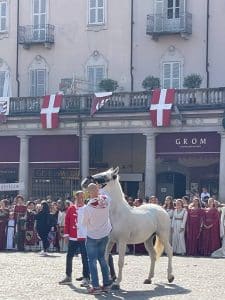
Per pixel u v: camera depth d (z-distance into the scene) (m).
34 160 46.56
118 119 44.00
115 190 18.80
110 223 18.42
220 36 46.38
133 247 29.52
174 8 47.22
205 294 17.61
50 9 50.91
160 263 25.23
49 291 17.97
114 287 18.38
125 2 48.91
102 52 49.44
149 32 47.47
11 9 52.00
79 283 19.48
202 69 46.75
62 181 47.16
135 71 48.53
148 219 19.25
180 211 29.66
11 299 16.44
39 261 25.94
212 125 41.66
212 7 46.62
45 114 45.50
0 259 26.84
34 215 31.67
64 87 48.19
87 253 18.00
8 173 48.66
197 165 45.84
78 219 19.33
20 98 46.88
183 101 42.47
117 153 48.44
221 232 29.08
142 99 43.59
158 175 46.91
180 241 29.44
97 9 49.72
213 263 25.62
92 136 47.19
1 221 32.06
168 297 17.12
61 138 45.88
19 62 51.56
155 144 43.19
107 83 47.12
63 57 50.53
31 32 51.00
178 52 47.41
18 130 46.78
